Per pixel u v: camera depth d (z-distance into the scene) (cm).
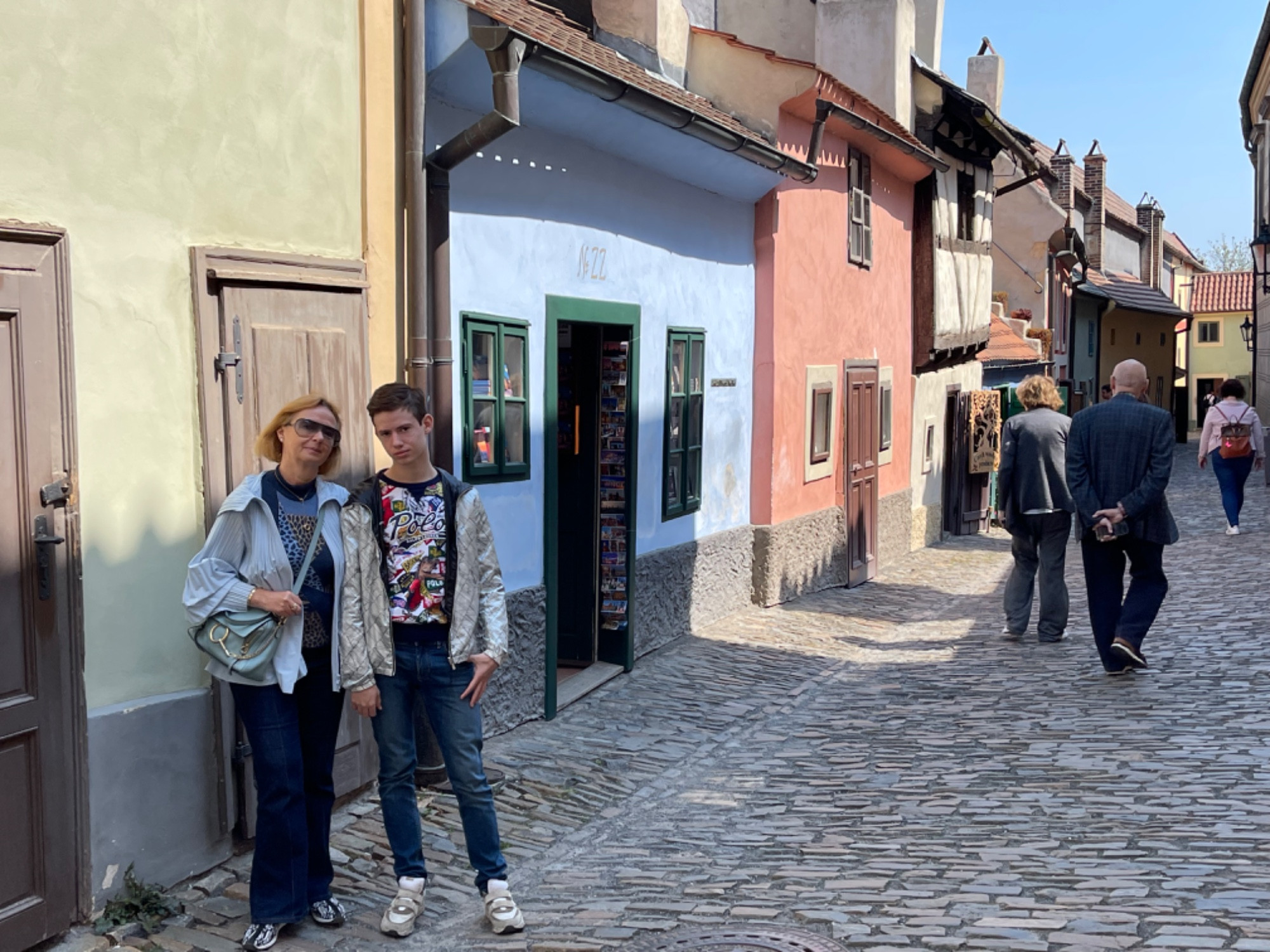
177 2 463
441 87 635
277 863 421
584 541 868
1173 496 2297
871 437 1456
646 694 823
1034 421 952
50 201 416
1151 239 4434
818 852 514
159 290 459
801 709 808
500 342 699
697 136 847
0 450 395
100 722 436
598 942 420
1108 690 766
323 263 539
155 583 461
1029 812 541
